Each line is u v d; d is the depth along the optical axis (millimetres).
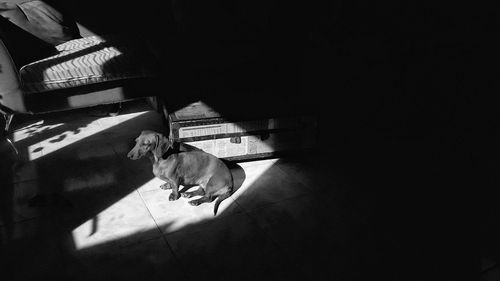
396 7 2961
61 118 3957
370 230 2412
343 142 3438
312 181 2939
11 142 3188
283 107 3016
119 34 4305
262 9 3646
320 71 3479
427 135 2971
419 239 2334
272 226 2439
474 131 2705
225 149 3029
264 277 2045
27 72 2951
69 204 2584
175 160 2590
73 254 2182
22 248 2223
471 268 2119
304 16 3467
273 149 3139
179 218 2502
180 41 3861
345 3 3283
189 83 3314
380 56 3154
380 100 3227
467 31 2611
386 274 2076
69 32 4070
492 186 2652
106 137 3555
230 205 2643
